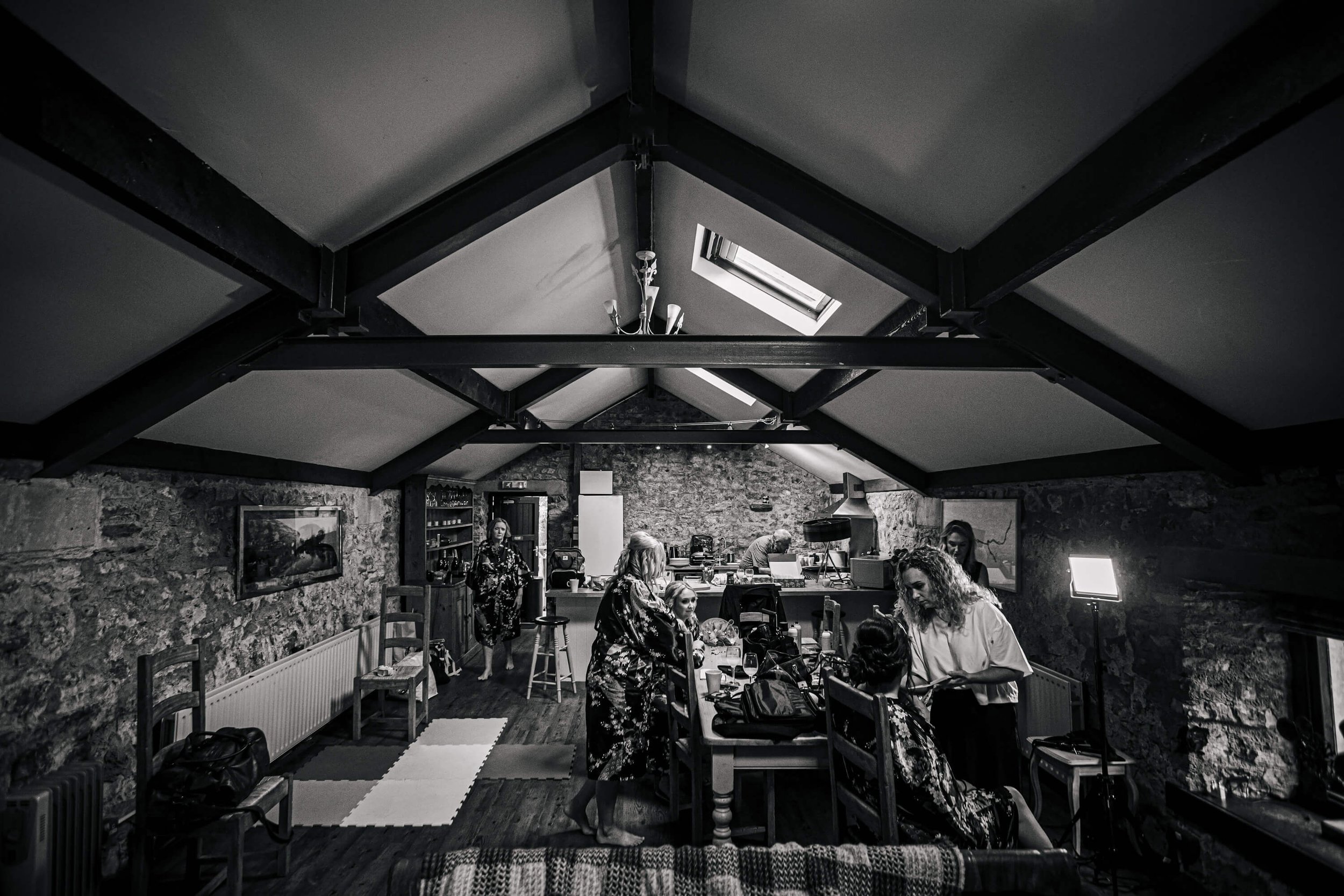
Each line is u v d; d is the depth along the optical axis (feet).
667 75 8.81
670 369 27.43
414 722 16.20
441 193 9.01
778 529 31.55
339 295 8.90
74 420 8.95
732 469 32.45
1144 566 10.93
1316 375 7.36
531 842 11.24
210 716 11.88
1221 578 9.23
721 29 7.36
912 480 19.97
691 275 16.24
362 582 19.66
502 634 22.06
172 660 10.03
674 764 11.57
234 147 6.42
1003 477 15.38
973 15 5.66
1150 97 5.55
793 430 21.71
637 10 7.09
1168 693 10.34
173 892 9.93
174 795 9.20
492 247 11.68
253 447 13.75
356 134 7.12
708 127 9.39
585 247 14.17
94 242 6.65
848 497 22.47
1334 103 4.74
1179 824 10.03
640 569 11.66
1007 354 10.06
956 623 10.12
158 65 5.28
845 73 7.04
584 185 11.64
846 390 15.94
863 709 7.23
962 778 9.82
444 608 23.36
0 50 4.39
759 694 9.72
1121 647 11.41
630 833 11.44
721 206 12.01
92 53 4.92
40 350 7.67
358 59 6.25
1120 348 8.85
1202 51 4.98
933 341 10.51
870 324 12.98
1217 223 6.32
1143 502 10.97
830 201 9.23
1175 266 7.10
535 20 7.03
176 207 6.00
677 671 10.68
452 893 5.26
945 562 10.30
